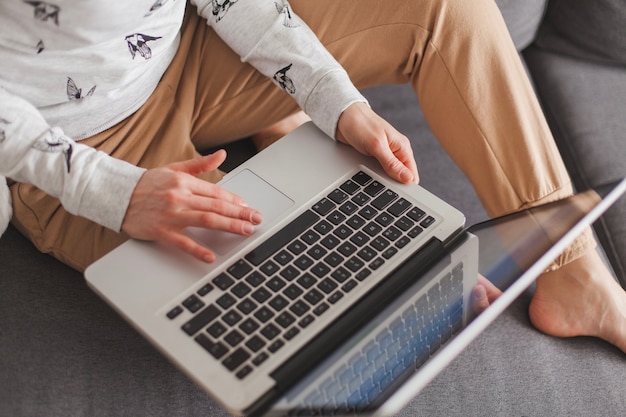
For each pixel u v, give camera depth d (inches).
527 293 42.8
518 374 38.9
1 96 34.5
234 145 45.8
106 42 36.1
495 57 40.1
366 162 35.7
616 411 38.1
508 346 40.1
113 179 34.3
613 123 51.0
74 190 34.1
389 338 29.4
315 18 41.6
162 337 29.2
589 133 50.6
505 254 32.8
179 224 32.6
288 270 31.3
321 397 27.6
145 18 36.7
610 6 51.4
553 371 39.3
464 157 41.2
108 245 36.6
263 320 29.6
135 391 34.1
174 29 39.2
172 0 37.7
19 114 34.5
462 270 31.9
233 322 29.5
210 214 32.3
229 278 31.0
